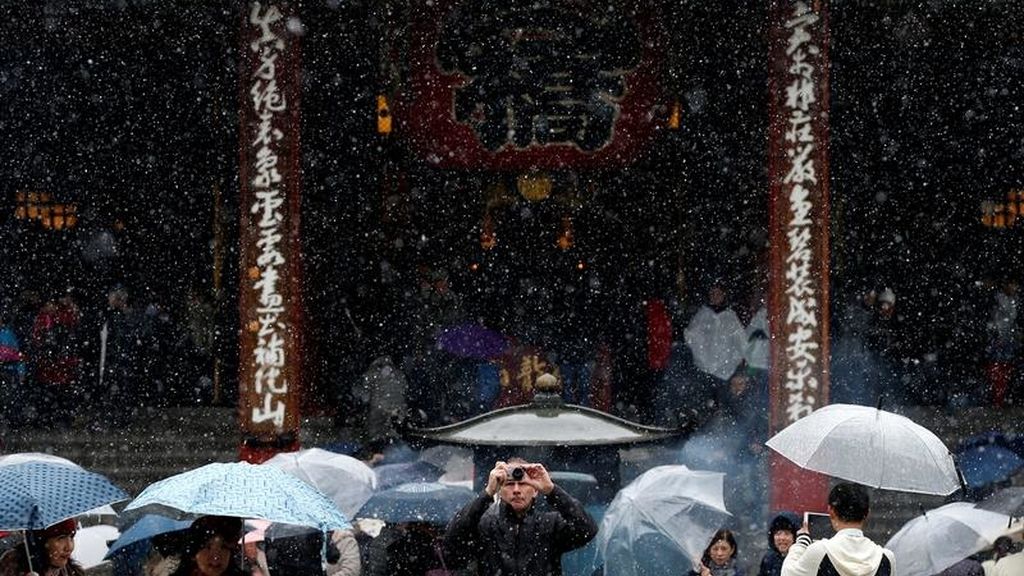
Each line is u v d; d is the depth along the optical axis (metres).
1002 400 28.52
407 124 25.45
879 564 9.43
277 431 21.72
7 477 9.16
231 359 29.80
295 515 8.66
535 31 25.17
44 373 26.61
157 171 30.22
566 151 25.36
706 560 13.35
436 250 29.62
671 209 29.66
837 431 10.30
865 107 30.03
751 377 24.95
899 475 10.03
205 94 29.91
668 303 29.67
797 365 21.67
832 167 30.11
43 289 30.05
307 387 28.56
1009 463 16.59
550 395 12.84
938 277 30.36
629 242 29.80
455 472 14.62
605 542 12.03
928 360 29.80
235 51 29.45
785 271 21.77
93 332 29.84
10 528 8.85
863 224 30.44
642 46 25.23
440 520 12.77
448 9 25.31
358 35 28.95
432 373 26.62
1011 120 30.08
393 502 12.88
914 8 27.17
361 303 29.53
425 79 25.36
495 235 29.58
